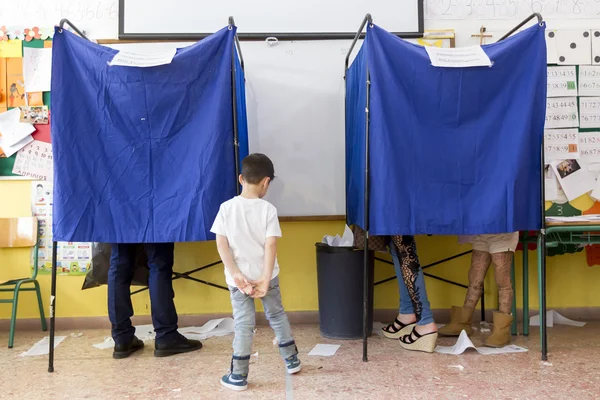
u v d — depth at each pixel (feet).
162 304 8.38
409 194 7.67
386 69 7.61
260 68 10.62
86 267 10.45
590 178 10.67
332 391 6.69
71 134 7.60
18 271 10.41
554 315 10.52
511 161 7.73
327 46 10.67
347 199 10.08
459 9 10.81
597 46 10.71
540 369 7.49
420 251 10.68
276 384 6.98
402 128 7.67
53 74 7.55
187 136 7.80
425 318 8.38
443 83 7.70
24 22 10.51
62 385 7.08
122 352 8.32
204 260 10.55
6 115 10.39
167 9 10.55
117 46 10.57
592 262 10.76
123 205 7.69
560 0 10.83
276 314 7.30
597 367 7.56
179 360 8.16
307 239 10.65
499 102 7.80
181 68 7.72
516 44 7.77
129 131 7.73
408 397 6.45
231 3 10.60
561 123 10.64
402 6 10.68
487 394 6.52
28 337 9.80
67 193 7.57
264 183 7.08
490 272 10.61
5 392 6.83
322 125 10.64
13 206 10.43
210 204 7.68
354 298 9.20
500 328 8.70
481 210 7.72
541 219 7.96
